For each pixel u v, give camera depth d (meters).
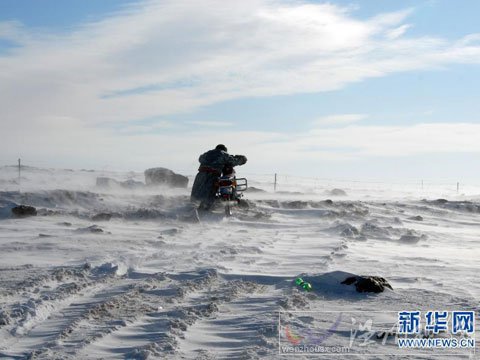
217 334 5.88
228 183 17.42
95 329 5.99
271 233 14.46
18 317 6.29
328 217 18.03
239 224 16.14
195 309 6.75
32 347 5.47
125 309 6.76
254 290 7.90
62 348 5.42
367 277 8.03
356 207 20.91
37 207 17.67
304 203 20.23
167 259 10.02
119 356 5.19
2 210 16.33
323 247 11.90
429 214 22.48
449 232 17.02
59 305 6.87
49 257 9.92
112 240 12.10
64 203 18.34
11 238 12.10
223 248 11.39
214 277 8.61
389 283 8.30
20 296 7.16
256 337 5.71
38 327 6.09
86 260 9.51
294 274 8.88
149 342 5.57
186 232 14.08
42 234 12.54
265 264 9.82
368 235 14.70
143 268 9.19
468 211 24.59
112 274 8.62
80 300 7.16
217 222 16.19
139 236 12.98
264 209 18.78
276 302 7.09
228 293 7.59
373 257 10.95
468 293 7.71
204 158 17.83
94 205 18.45
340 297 7.58
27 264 9.11
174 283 8.18
